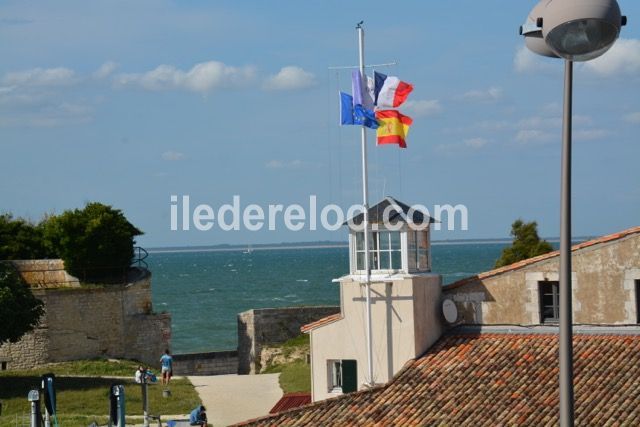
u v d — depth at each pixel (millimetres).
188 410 73438
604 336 42812
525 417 38969
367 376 45750
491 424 39062
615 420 37438
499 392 41000
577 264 43969
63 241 104000
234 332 182000
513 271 45500
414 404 41469
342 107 47438
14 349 97500
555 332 44156
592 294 43719
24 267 103188
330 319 46844
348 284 46281
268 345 108125
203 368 108188
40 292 98438
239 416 70438
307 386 82250
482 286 46000
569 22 23312
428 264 47406
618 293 43312
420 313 45094
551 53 24656
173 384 84438
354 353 46094
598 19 23234
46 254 108625
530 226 96000
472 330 45875
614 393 39062
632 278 43094
